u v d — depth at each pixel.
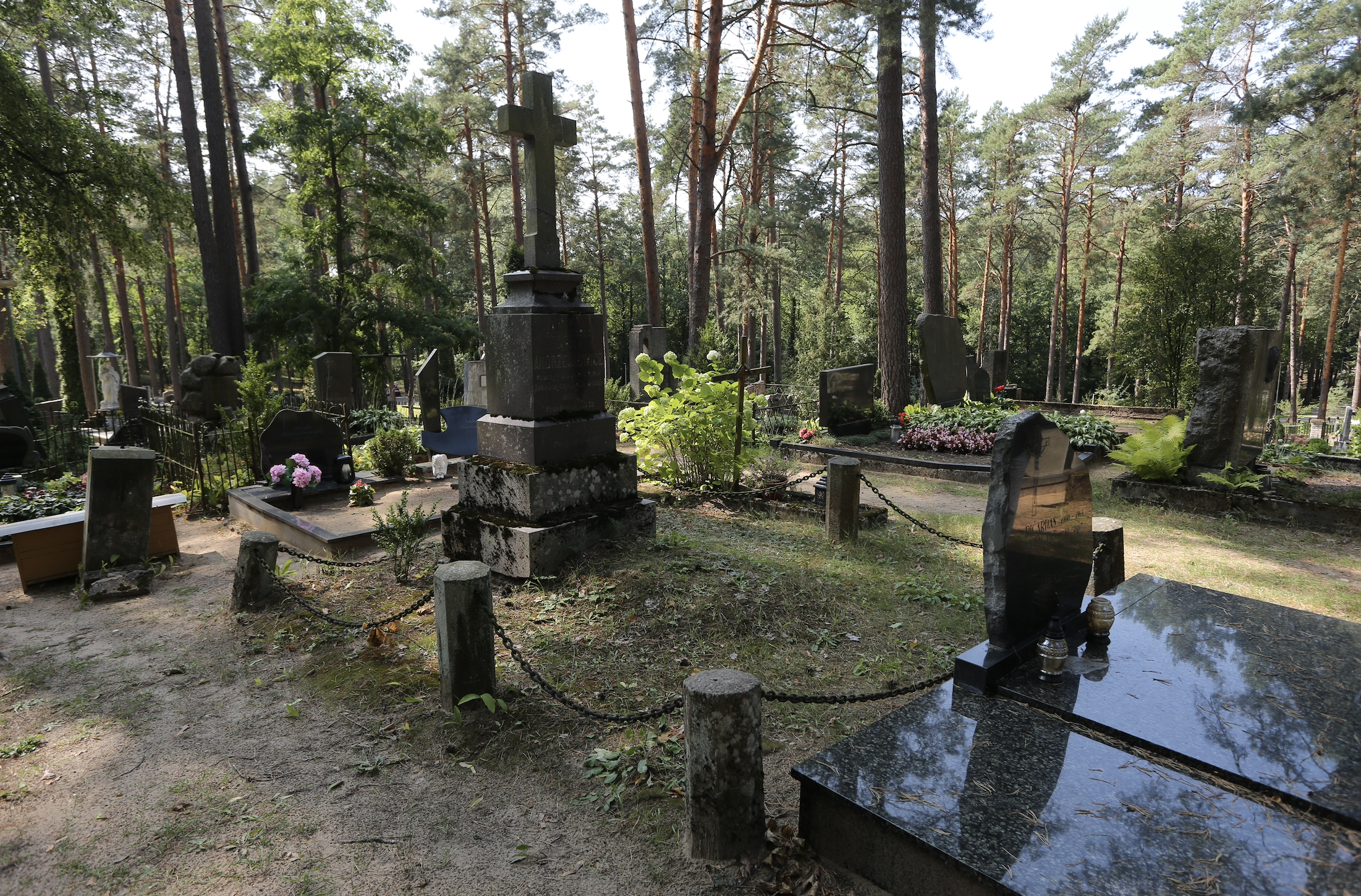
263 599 5.98
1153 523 8.62
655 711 3.42
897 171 17.38
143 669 4.95
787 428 15.98
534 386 6.20
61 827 3.29
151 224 21.58
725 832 2.94
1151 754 2.96
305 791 3.53
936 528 8.22
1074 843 2.44
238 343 23.27
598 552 6.29
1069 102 33.62
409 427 14.62
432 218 26.11
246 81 33.25
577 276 6.56
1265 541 7.88
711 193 19.95
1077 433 13.70
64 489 10.23
